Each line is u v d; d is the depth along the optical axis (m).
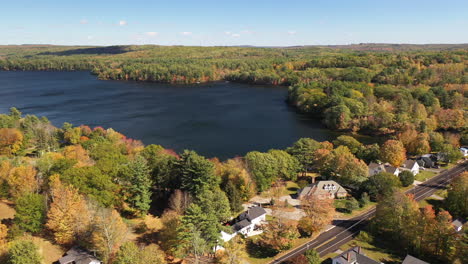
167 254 74.19
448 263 71.88
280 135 182.75
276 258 75.69
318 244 81.19
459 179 95.12
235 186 100.62
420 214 79.94
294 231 80.38
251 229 87.69
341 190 108.88
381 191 105.44
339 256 69.06
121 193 90.75
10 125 165.75
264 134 184.25
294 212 97.81
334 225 90.69
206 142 167.25
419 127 173.25
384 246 79.94
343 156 121.25
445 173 126.88
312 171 133.38
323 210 85.25
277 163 116.12
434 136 152.12
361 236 82.69
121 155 114.56
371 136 187.00
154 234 82.00
